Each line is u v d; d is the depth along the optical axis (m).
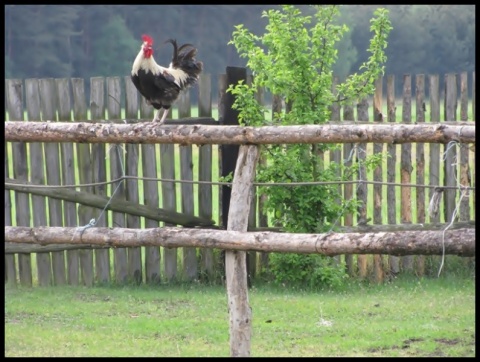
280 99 36.12
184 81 27.64
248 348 22.70
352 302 32.00
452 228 35.69
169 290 34.72
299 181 34.44
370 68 34.81
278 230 35.62
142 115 35.22
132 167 35.56
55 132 23.67
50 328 28.61
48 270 35.78
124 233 23.05
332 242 21.16
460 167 36.31
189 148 35.78
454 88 35.97
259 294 33.66
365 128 21.44
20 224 35.53
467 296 32.66
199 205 36.12
